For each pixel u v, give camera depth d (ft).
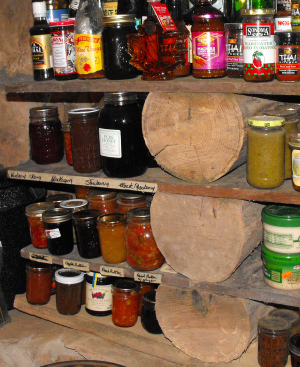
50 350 6.06
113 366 5.36
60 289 6.24
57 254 6.11
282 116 4.69
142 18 5.44
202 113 4.66
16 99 6.73
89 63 5.40
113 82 5.04
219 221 4.80
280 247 4.71
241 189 4.65
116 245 5.65
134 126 5.26
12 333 6.31
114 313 5.91
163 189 5.06
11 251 6.57
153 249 5.38
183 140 4.82
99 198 6.09
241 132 4.53
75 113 5.61
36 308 6.49
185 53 5.12
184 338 5.34
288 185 4.69
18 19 6.57
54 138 6.31
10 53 6.56
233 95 4.56
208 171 4.83
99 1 5.77
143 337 5.68
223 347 5.16
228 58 4.83
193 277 5.12
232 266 4.85
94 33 5.36
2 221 6.42
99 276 6.13
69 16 6.20
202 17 4.75
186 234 5.01
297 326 5.30
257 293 4.81
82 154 5.70
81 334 6.10
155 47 4.88
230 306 5.04
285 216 4.65
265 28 4.39
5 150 6.70
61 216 6.00
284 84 4.28
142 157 5.36
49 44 5.79
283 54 4.35
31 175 5.97
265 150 4.49
